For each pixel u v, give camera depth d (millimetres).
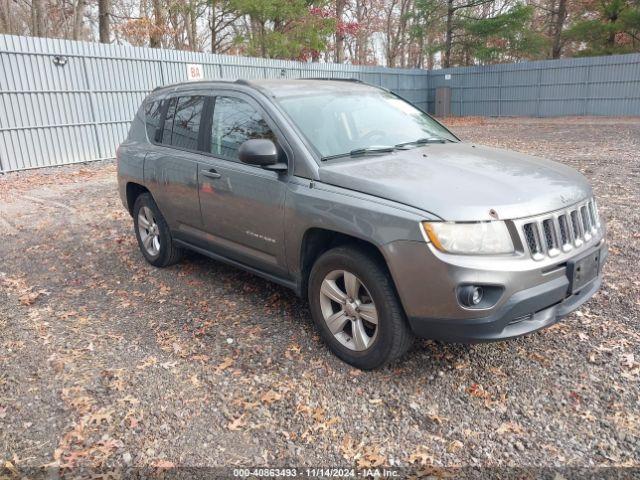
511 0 38938
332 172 3500
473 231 2910
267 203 3861
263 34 28219
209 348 3838
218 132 4465
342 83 4785
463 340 3010
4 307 4684
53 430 2988
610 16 30672
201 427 2996
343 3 35500
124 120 15430
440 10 32969
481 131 21797
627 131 18984
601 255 3537
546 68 28000
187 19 28172
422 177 3334
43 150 13484
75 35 24297
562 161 11727
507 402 3131
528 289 2977
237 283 5082
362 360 3430
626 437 2809
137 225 5766
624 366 3428
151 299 4777
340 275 3535
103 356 3760
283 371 3512
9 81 12570
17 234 7223
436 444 2818
